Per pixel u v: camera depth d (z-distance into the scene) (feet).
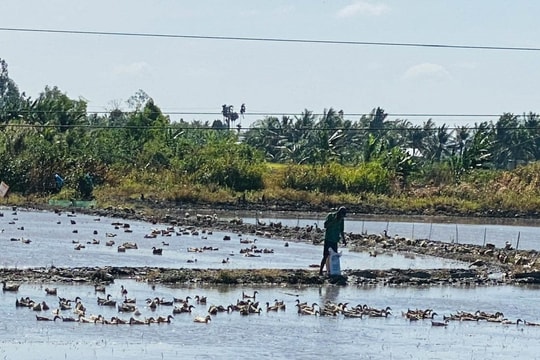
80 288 179.11
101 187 450.71
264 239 295.69
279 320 160.25
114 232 291.99
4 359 125.70
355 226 377.50
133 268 200.95
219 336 145.18
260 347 139.54
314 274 205.77
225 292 184.34
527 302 191.11
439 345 147.54
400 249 278.26
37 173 439.22
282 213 437.99
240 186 494.18
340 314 167.63
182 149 537.65
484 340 152.87
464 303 186.70
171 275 195.21
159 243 264.31
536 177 542.98
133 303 163.84
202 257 234.58
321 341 145.69
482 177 563.07
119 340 139.13
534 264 244.22
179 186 463.83
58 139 510.99
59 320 150.30
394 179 533.55
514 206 488.02
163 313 159.74
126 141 565.53
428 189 522.88
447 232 365.20
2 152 452.76
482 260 255.70
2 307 157.89
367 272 213.87
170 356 131.23
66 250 236.02
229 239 285.23
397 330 157.48
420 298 190.08
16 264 206.18
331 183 512.22
